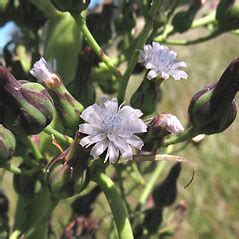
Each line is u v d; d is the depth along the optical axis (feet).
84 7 0.37
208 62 1.37
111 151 0.33
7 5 0.45
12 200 0.98
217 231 1.07
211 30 0.48
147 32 0.36
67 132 0.38
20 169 0.39
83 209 0.49
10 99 0.34
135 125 0.33
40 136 0.45
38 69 0.36
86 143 0.33
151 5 0.37
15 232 0.41
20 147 0.40
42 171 0.41
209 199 1.11
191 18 0.45
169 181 0.48
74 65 0.46
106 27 0.45
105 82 0.47
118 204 0.35
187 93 1.28
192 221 1.07
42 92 0.35
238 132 1.18
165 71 0.37
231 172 1.14
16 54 0.48
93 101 0.41
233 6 0.44
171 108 1.26
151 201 0.55
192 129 0.37
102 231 0.86
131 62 0.36
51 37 0.45
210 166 1.14
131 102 0.38
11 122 0.35
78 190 0.35
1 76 0.33
